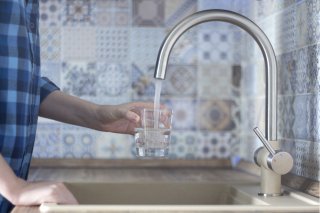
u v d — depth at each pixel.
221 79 2.17
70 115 1.61
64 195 1.14
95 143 2.13
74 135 2.13
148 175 1.84
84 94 2.14
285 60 1.59
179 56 2.16
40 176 1.80
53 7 2.13
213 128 2.18
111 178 1.75
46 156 2.12
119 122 1.62
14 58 1.30
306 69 1.43
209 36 2.17
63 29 2.13
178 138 2.16
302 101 1.46
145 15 2.15
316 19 1.37
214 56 2.17
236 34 2.16
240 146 2.14
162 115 1.32
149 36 2.15
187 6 2.15
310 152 1.40
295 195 1.32
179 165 2.14
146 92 2.15
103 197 1.64
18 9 1.30
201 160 2.15
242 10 2.04
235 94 2.17
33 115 1.44
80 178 1.74
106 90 2.14
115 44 2.14
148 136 1.32
